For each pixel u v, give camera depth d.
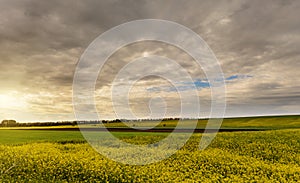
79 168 17.38
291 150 22.70
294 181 14.91
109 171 16.59
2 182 14.97
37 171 17.20
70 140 31.73
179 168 17.84
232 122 65.75
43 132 43.22
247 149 23.28
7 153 21.75
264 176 16.08
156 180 15.17
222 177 16.09
